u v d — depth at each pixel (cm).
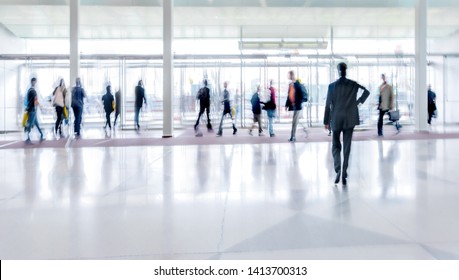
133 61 1598
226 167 685
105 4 1382
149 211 408
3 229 352
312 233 332
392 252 288
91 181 571
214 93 1570
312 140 1148
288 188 509
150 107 1606
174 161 767
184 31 1620
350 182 542
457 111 1738
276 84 1587
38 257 288
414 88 1478
